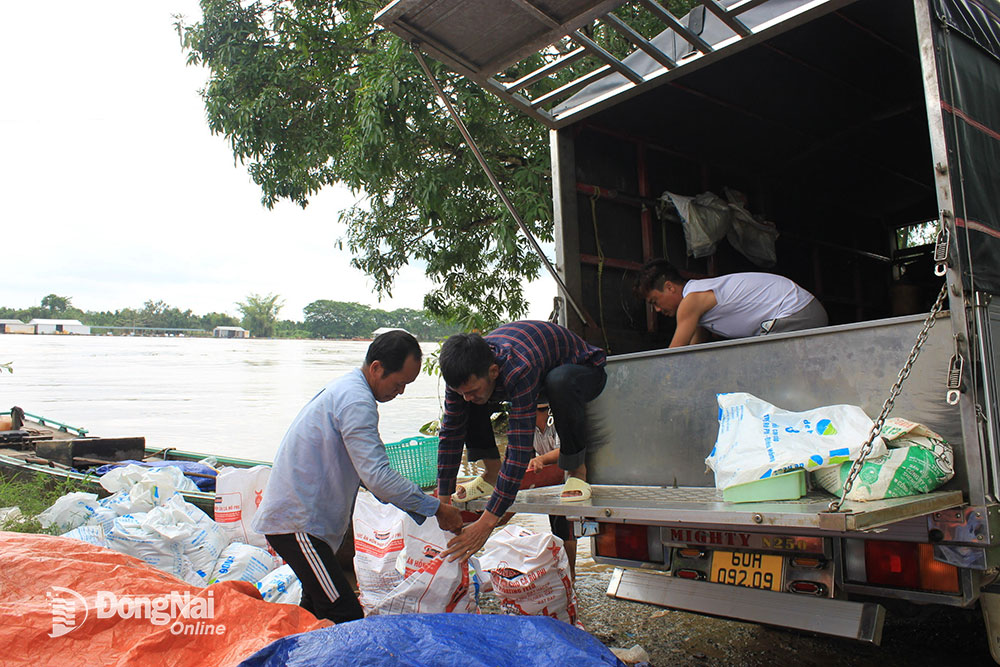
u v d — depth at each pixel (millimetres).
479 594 3348
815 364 2887
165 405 16781
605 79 4152
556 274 4270
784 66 4516
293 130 11234
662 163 5090
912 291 6594
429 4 3186
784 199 6012
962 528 2412
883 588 2611
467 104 9352
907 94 5023
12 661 2121
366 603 3322
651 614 4059
